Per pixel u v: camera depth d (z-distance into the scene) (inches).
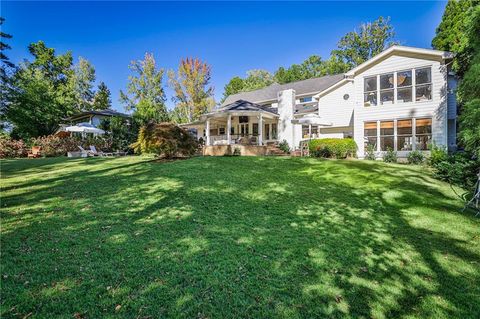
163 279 127.4
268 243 171.0
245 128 971.3
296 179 352.8
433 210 241.9
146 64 1621.6
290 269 140.8
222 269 138.3
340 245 171.6
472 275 140.3
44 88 1207.6
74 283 122.1
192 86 1572.3
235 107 692.7
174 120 1536.7
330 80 1024.2
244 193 283.4
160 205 238.1
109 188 293.0
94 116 1103.0
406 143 605.0
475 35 449.4
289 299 116.4
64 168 442.3
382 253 162.2
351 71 667.4
